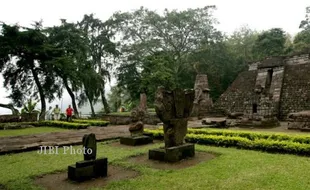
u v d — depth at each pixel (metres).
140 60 31.03
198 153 8.80
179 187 5.36
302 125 14.70
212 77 33.19
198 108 23.19
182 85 32.22
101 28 32.12
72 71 25.86
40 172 6.65
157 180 5.86
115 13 32.09
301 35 35.25
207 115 23.83
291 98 22.64
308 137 9.34
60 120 23.19
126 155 8.56
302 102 21.66
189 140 10.98
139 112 11.59
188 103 8.66
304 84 22.58
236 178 5.83
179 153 7.80
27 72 25.73
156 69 27.73
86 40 29.41
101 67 32.50
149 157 8.09
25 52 24.33
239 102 25.92
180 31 31.89
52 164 7.51
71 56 26.77
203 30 31.55
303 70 23.56
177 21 30.98
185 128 8.50
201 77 24.31
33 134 14.62
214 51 32.69
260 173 6.16
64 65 25.09
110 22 31.61
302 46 31.50
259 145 9.08
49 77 26.11
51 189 5.49
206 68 32.69
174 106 8.12
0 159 8.26
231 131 11.70
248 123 17.00
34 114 23.84
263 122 16.48
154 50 32.34
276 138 10.15
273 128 16.20
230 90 28.11
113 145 10.81
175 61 32.50
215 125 16.59
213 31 32.56
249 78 27.42
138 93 30.31
